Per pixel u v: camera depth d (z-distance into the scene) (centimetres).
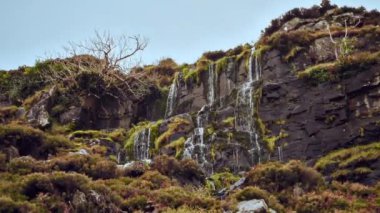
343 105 2866
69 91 3622
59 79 3775
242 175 2777
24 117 3416
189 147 3019
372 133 2747
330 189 2319
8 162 2252
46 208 1759
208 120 3222
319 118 2891
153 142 3188
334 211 2098
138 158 3177
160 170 2517
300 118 2944
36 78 3922
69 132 3378
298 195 2223
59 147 2692
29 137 2569
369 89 2855
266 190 2256
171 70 4141
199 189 2384
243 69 3450
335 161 2628
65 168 2277
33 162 2230
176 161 2578
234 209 1952
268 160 2895
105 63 3772
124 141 3325
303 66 3247
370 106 2817
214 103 3384
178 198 2052
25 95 3866
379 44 3209
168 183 2334
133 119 3666
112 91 3728
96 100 3666
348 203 2152
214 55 3909
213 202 2041
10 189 1830
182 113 3559
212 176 2725
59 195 1830
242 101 3219
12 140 2497
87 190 1858
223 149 2941
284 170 2317
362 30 3316
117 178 2348
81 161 2338
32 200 1786
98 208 1839
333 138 2812
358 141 2762
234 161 2900
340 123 2838
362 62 2925
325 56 3262
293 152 2864
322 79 2986
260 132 3017
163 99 3762
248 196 2073
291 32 3384
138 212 1911
